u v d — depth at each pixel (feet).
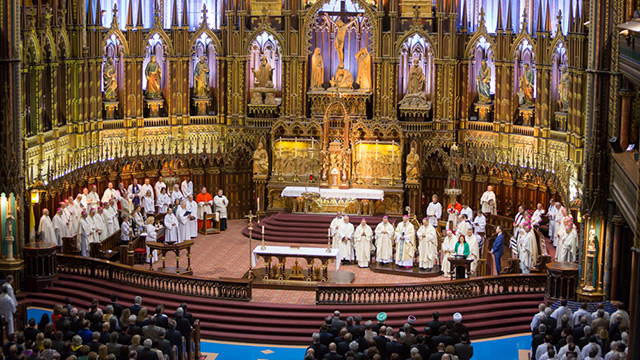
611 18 139.03
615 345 101.71
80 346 102.78
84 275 159.02
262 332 142.20
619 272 142.31
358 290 147.43
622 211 127.34
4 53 149.59
